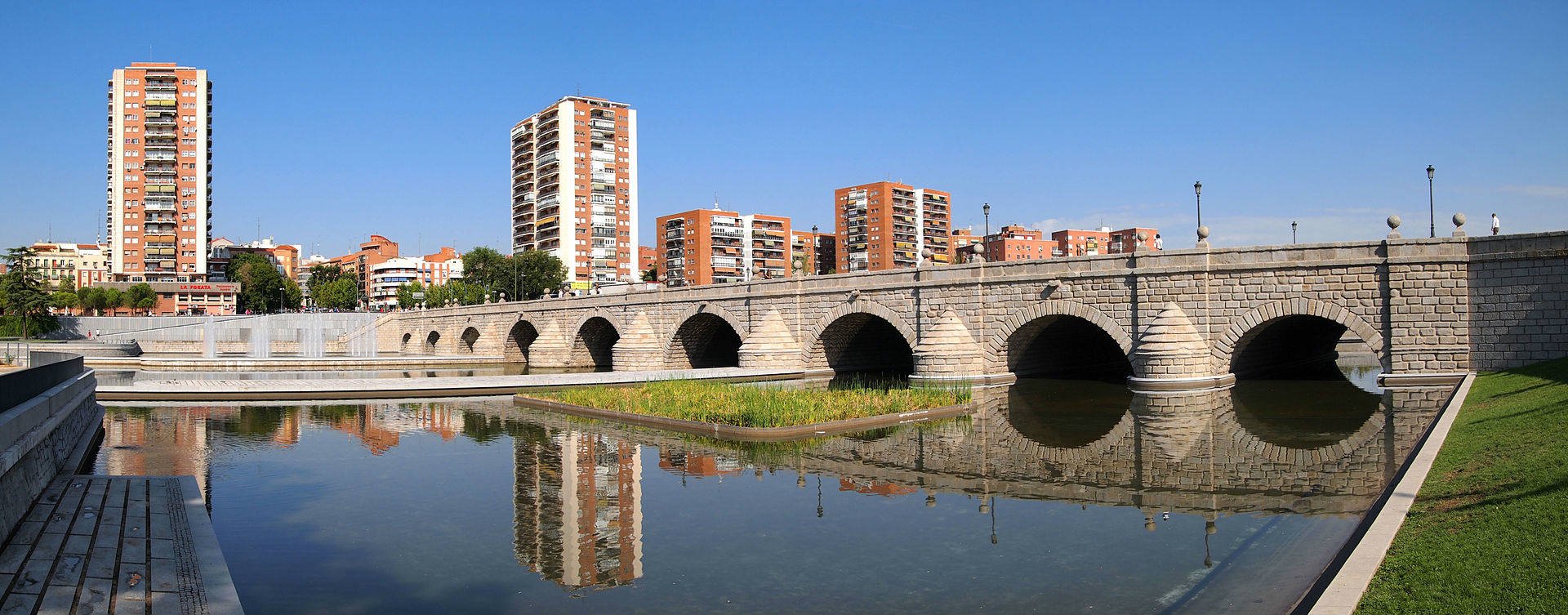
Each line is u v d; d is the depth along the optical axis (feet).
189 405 151.33
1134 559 55.42
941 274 184.65
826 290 207.62
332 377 230.27
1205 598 47.65
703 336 262.06
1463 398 99.91
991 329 176.65
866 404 123.03
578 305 291.38
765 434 106.63
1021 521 65.57
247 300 556.51
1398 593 36.14
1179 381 148.15
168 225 524.11
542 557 58.75
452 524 67.67
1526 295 125.18
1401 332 133.69
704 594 51.26
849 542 61.16
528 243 589.32
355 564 57.62
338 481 83.87
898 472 84.84
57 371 89.10
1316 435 98.58
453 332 386.11
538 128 571.69
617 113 565.94
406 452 100.17
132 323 416.67
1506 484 49.60
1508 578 35.60
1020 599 49.14
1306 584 47.91
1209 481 76.74
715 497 75.61
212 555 52.16
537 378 180.75
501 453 98.32
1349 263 137.90
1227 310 148.36
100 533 56.59
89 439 102.37
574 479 83.92
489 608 49.29
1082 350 217.77
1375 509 57.36
